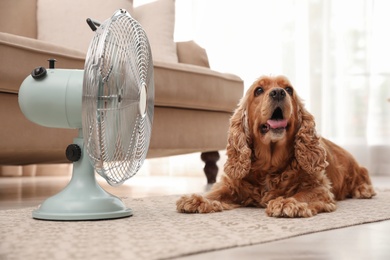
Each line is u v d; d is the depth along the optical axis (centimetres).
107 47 176
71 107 184
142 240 142
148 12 360
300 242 144
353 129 455
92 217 182
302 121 218
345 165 256
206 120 340
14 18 348
